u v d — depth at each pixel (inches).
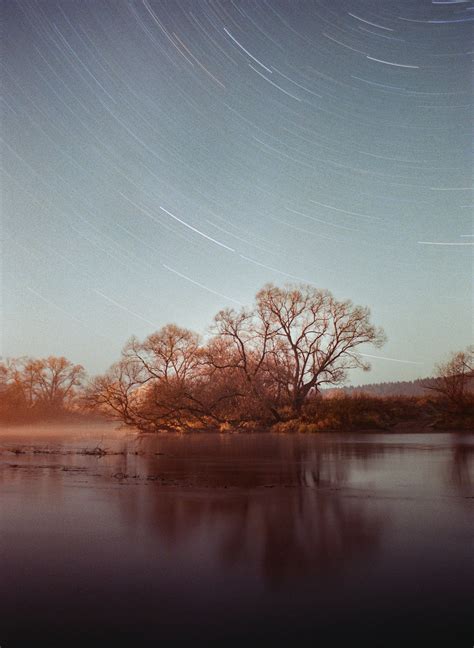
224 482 616.4
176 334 2256.4
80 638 202.4
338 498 497.7
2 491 545.0
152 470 745.6
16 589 251.9
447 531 358.3
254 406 2091.5
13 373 3634.4
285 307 2106.3
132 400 2239.2
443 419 1926.7
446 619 216.7
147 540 337.7
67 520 398.3
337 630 207.8
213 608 228.7
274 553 307.0
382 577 264.8
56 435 1907.0
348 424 1937.7
